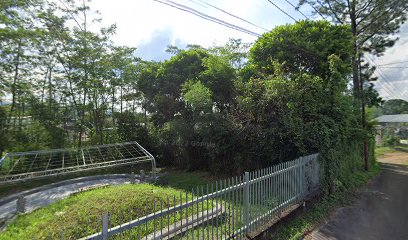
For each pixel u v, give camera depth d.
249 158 9.34
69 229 4.55
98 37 13.49
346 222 6.00
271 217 5.15
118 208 5.30
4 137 10.30
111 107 15.31
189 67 13.79
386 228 5.65
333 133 7.77
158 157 14.70
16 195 8.24
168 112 14.69
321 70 10.36
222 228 4.23
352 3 14.27
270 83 8.23
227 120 9.88
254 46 12.09
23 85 10.81
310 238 5.07
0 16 8.91
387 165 17.28
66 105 12.85
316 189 7.13
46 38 11.45
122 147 12.09
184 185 9.62
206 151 11.48
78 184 10.03
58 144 11.76
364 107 13.07
